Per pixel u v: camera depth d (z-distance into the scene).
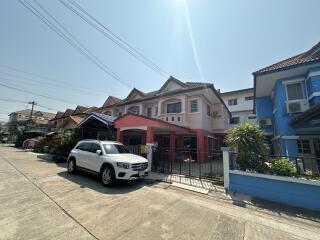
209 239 3.43
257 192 6.04
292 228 4.00
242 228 3.92
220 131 17.73
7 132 51.03
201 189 6.68
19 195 5.30
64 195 5.49
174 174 9.19
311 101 8.99
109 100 25.72
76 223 3.77
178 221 4.11
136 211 4.55
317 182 5.09
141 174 7.24
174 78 17.12
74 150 9.09
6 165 10.27
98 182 7.35
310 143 9.44
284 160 6.15
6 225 3.55
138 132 15.77
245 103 25.38
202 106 15.09
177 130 13.80
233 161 7.00
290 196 5.44
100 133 16.47
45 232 3.36
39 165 10.91
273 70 9.66
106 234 3.41
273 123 13.38
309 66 8.95
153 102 18.09
